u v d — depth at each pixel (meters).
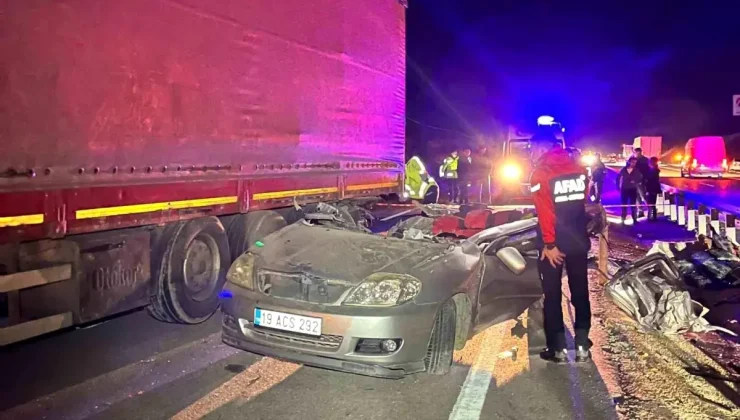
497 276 5.70
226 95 6.14
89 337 5.83
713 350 5.70
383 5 10.03
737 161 48.84
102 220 4.78
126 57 4.94
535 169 5.21
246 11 6.41
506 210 7.52
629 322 6.54
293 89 7.36
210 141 5.95
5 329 4.37
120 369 4.96
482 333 6.15
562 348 5.29
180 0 5.49
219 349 5.54
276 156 7.06
